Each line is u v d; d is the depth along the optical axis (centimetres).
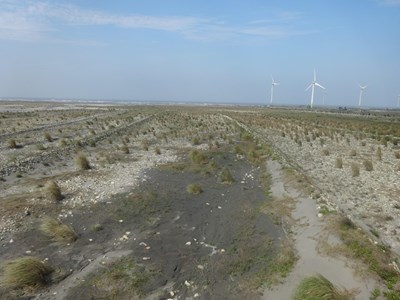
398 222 1645
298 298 1038
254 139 4350
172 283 1202
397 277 1120
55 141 3897
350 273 1147
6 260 1297
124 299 1098
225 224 1738
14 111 9056
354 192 2108
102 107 13625
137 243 1489
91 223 1675
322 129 5641
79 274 1229
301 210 1764
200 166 2875
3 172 2444
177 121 6919
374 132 5328
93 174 2538
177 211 1891
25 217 1694
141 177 2508
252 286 1184
